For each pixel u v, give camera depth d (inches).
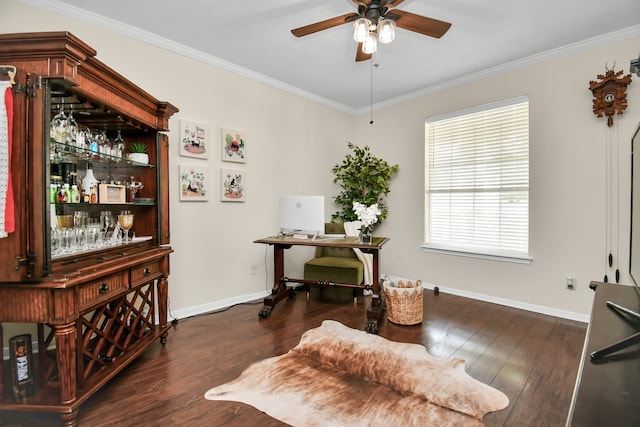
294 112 161.0
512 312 124.3
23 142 56.2
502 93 132.9
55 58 58.5
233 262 136.5
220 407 66.2
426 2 90.9
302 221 125.7
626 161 104.2
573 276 115.4
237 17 99.6
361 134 192.2
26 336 66.4
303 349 92.4
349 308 131.1
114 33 102.2
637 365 35.3
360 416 62.6
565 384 73.7
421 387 72.7
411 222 166.9
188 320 116.5
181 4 92.6
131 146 97.0
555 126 118.8
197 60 123.0
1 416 63.5
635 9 92.8
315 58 127.3
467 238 147.6
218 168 130.7
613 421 25.5
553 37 109.2
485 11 94.7
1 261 56.2
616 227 106.2
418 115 163.8
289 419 62.3
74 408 60.2
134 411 64.9
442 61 128.6
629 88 103.4
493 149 138.1
